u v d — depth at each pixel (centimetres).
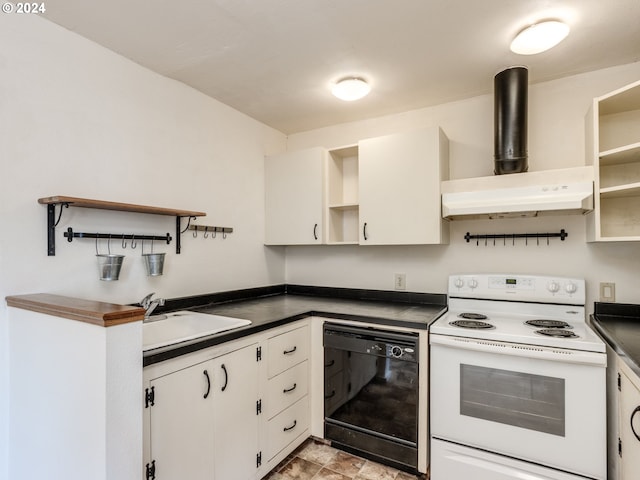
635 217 190
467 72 204
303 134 308
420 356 183
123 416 107
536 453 156
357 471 191
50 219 153
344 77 210
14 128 144
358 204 249
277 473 189
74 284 162
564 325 182
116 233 180
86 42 168
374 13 151
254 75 207
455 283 229
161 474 129
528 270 218
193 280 225
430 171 218
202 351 146
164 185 206
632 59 189
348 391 206
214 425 152
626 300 192
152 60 189
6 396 141
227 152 251
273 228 282
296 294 303
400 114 264
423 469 182
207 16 152
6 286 141
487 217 219
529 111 217
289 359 200
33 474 131
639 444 122
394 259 263
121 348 106
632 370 123
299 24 159
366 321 201
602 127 197
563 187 185
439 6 146
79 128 165
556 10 148
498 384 165
